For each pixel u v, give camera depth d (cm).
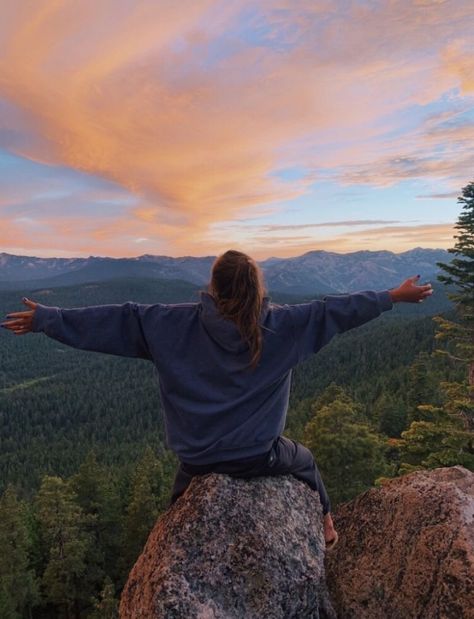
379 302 273
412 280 277
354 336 12038
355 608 276
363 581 277
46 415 12938
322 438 2470
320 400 4000
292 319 273
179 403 277
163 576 258
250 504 286
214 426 273
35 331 274
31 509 3766
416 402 3145
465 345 1461
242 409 272
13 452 10144
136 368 18212
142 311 283
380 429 4400
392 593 263
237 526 277
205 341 275
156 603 250
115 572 3481
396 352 8800
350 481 2464
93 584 3253
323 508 319
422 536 262
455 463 1312
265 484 300
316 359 10238
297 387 8794
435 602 240
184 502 291
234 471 288
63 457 8538
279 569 273
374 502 307
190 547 269
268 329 269
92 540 3278
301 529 296
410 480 303
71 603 3056
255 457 283
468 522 254
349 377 8581
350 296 279
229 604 258
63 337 272
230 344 268
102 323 277
